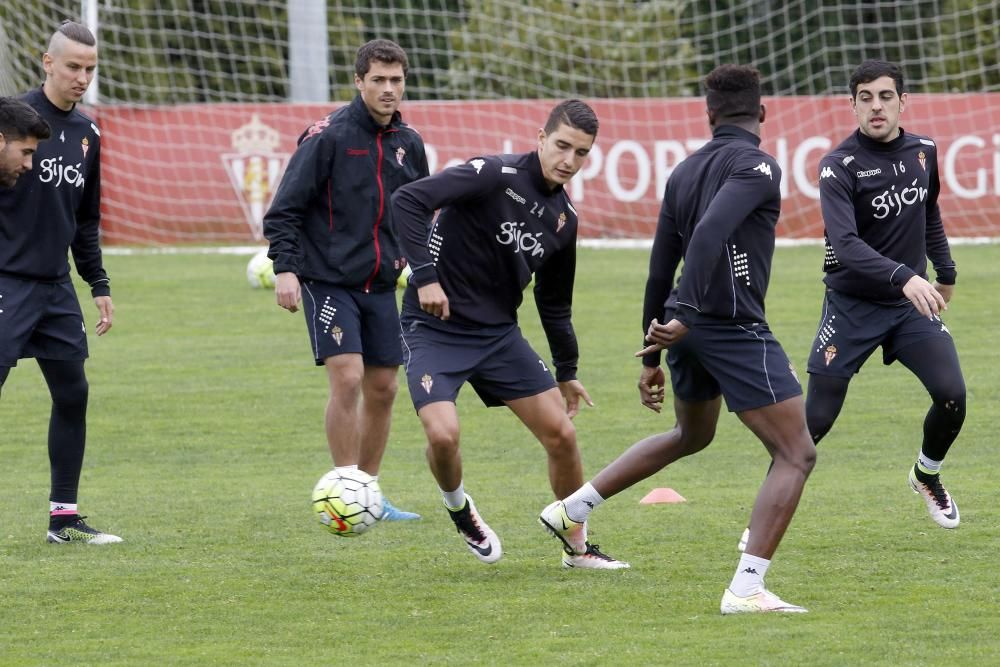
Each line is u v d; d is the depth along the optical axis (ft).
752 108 56.65
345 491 59.57
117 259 217.77
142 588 59.26
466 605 56.13
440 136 227.81
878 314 69.92
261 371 125.80
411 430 102.06
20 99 66.33
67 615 55.01
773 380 54.70
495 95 272.31
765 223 55.21
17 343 66.49
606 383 117.50
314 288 72.64
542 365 62.85
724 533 68.95
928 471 68.64
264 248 230.27
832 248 67.72
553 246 61.52
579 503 60.75
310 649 49.96
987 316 149.38
